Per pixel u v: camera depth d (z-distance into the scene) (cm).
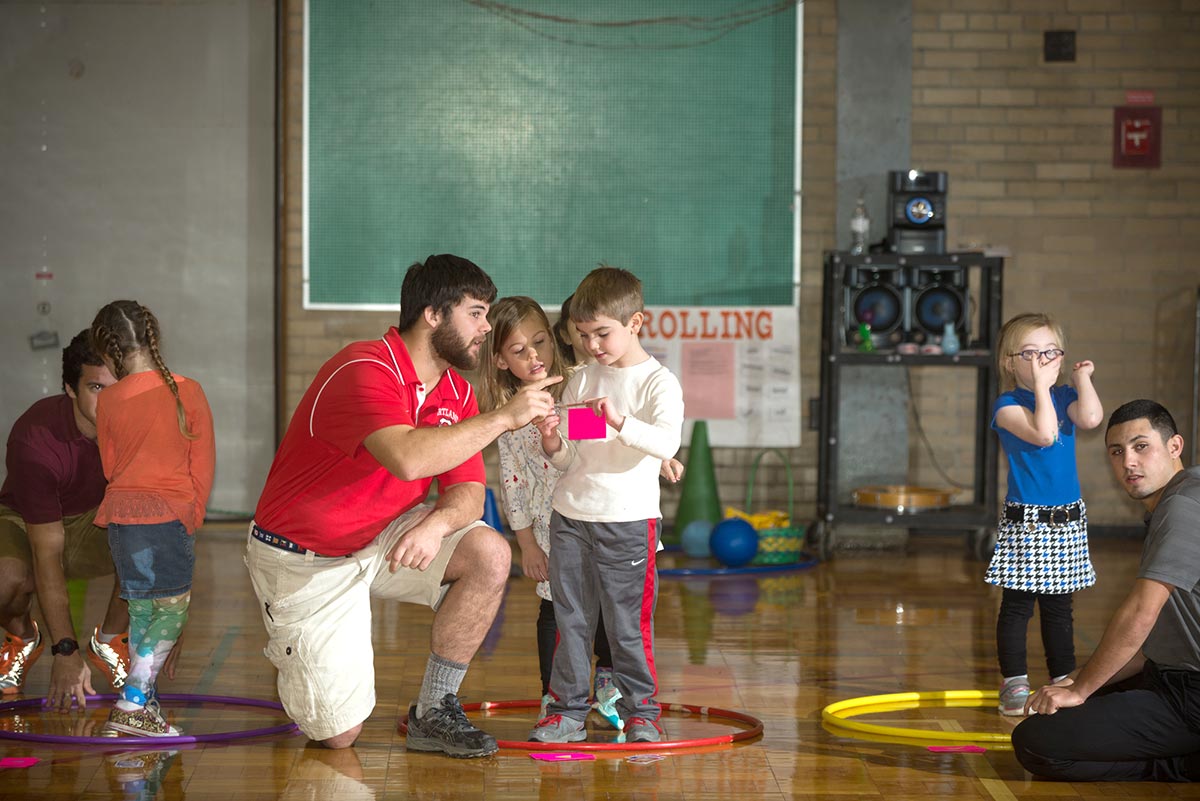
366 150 1347
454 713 582
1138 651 576
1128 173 1349
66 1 1345
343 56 1344
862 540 1305
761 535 1168
